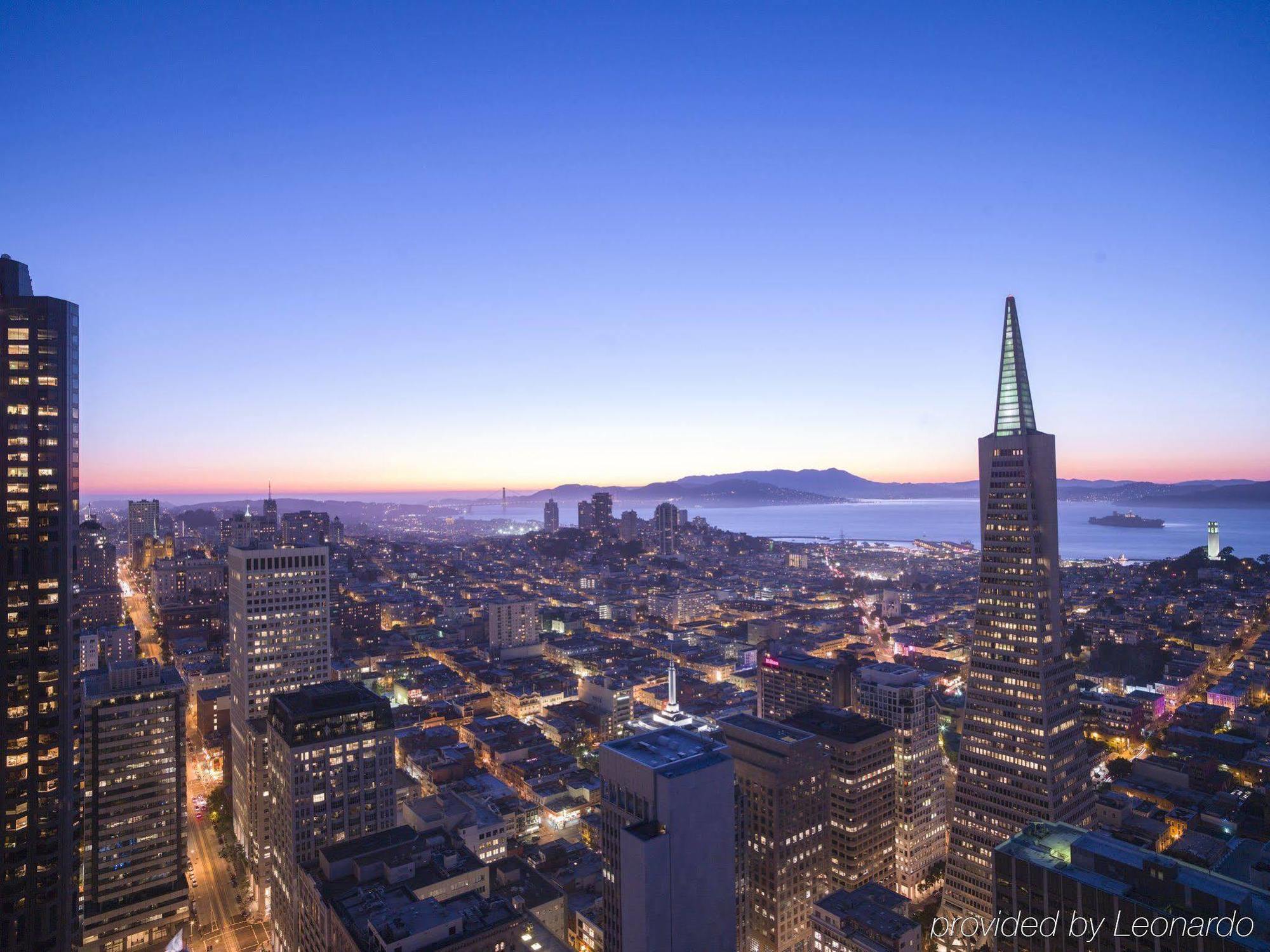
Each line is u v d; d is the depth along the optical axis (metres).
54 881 197.50
